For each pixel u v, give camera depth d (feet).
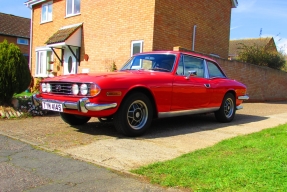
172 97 17.15
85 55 43.57
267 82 52.44
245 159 11.37
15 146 13.52
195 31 41.09
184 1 38.83
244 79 44.73
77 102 14.35
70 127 18.26
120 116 14.98
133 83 15.15
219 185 8.82
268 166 10.41
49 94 16.51
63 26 48.39
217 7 45.88
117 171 10.36
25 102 23.81
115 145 13.88
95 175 9.96
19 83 22.88
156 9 34.63
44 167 10.70
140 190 8.80
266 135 16.39
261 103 45.29
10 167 10.65
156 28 34.78
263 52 59.06
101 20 41.19
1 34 90.53
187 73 18.74
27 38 97.04
